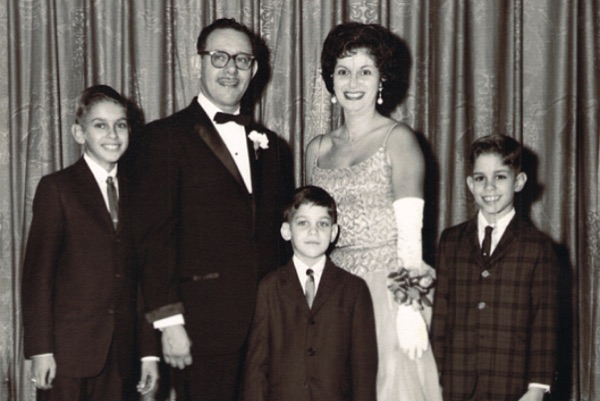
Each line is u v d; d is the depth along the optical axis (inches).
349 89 108.6
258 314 103.2
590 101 143.6
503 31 143.1
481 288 103.4
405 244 104.2
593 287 142.1
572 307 142.4
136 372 113.1
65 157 141.6
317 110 143.0
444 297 105.7
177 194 103.3
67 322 103.0
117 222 106.2
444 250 107.0
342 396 101.6
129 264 105.7
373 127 110.1
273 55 142.3
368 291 103.7
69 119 141.6
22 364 139.0
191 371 104.9
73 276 103.7
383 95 143.2
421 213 105.3
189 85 142.5
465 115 143.7
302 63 142.9
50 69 139.6
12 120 140.1
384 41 109.7
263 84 142.3
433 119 143.8
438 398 103.8
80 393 103.3
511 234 104.0
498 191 104.7
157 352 108.5
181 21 142.3
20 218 140.6
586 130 143.7
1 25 140.5
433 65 143.8
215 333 103.5
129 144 109.1
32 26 139.7
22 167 140.3
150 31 141.3
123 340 105.7
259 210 107.7
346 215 108.1
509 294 102.3
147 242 101.3
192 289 103.3
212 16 142.3
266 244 107.8
